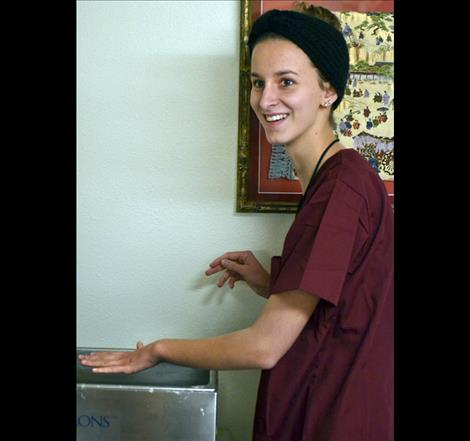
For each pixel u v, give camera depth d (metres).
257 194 1.17
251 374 1.22
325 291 0.78
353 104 1.16
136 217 1.18
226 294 1.21
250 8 1.14
